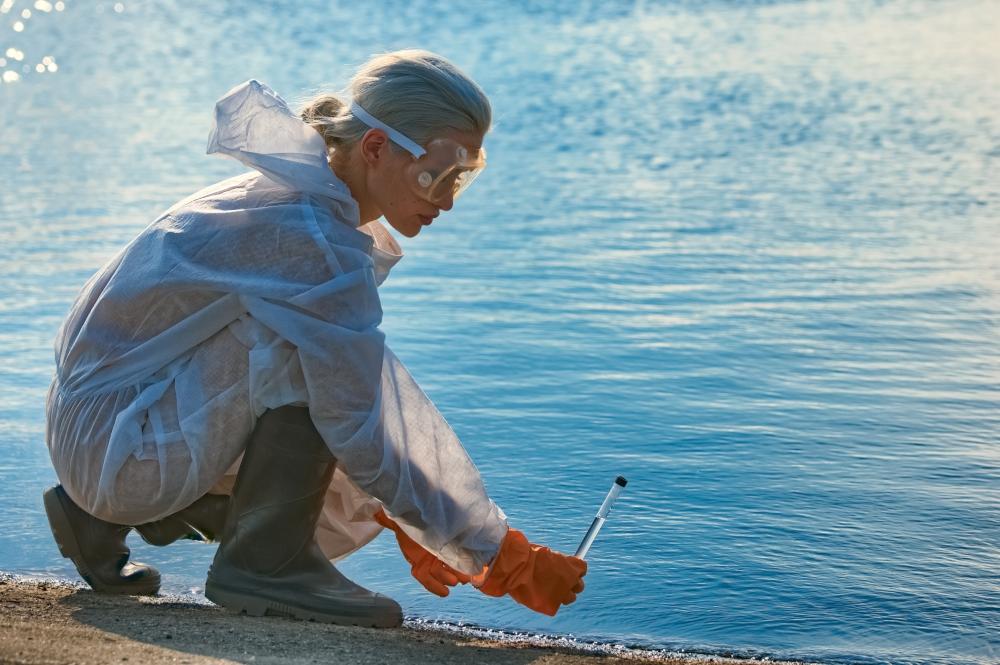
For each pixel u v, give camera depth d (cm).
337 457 337
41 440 574
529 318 780
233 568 348
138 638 314
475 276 884
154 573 390
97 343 341
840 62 1908
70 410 346
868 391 640
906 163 1251
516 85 1788
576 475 538
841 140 1377
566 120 1543
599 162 1307
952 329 743
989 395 629
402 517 344
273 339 332
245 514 343
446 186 348
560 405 626
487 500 349
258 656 303
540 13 2589
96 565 378
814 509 497
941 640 398
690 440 577
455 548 348
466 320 776
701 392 643
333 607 346
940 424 590
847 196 1121
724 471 539
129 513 347
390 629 355
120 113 1580
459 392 645
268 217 334
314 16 2612
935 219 1027
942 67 1820
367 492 341
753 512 495
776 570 445
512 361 696
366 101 341
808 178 1202
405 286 859
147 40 2320
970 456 550
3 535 474
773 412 612
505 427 596
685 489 521
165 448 335
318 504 346
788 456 555
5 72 1955
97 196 1103
